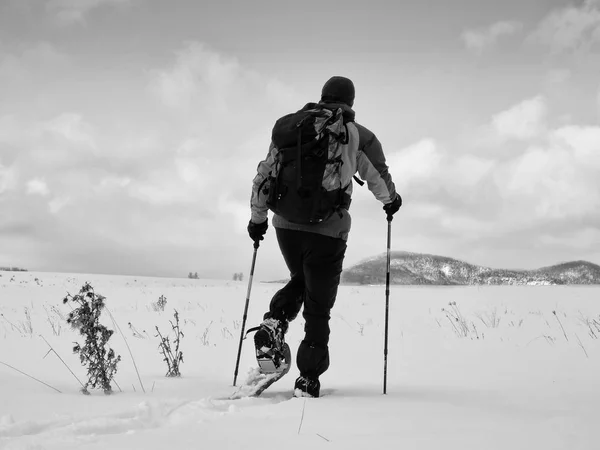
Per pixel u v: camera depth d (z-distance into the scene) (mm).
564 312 9492
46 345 6617
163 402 2750
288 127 3645
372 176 3762
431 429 2322
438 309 11031
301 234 3732
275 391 3957
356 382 4422
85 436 2150
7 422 2416
